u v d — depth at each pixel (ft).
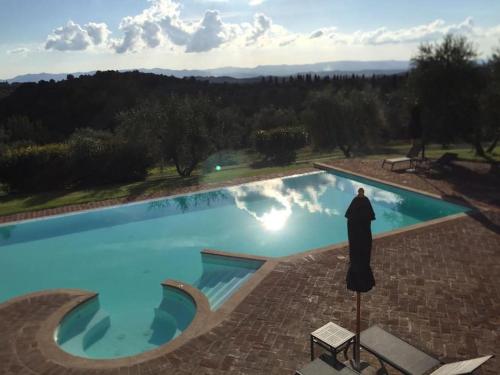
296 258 37.11
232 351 24.40
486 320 26.63
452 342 24.49
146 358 24.11
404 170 72.02
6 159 71.41
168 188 66.49
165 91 332.60
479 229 42.70
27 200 63.87
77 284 40.73
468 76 78.13
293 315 27.94
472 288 30.81
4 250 48.34
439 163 73.10
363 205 18.66
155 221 56.08
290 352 24.07
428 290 30.73
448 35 79.66
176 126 85.35
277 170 78.64
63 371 23.29
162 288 37.93
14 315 29.84
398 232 42.70
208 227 53.98
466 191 57.00
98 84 304.91
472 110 79.66
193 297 31.83
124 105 280.51
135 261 45.16
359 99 131.34
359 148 143.13
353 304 29.09
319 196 65.36
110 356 28.32
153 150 85.92
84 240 50.52
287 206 61.26
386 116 133.28
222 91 381.19
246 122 219.61
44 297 32.55
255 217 57.21
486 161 75.20
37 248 48.62
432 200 55.26
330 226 53.57
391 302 29.19
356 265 19.17
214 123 94.02
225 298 33.96
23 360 24.43
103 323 32.68
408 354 19.98
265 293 31.01
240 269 39.37
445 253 37.24
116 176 81.30
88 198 62.34
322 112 130.72
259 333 26.05
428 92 79.87
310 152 170.40
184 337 25.91
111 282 40.75
